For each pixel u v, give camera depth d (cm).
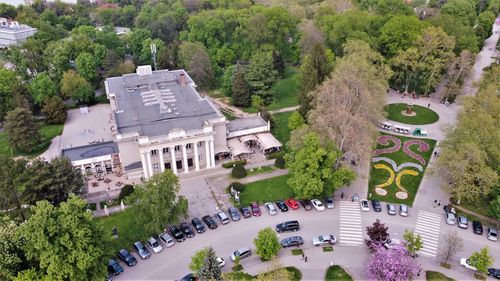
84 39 16262
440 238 8119
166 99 11356
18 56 15175
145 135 9656
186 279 7006
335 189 9588
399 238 8081
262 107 13288
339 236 8175
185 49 16100
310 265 7450
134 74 13200
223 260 7506
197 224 8331
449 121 12769
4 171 7881
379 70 12688
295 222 8306
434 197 9331
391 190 9569
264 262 7512
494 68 12056
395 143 11562
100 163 10250
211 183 9881
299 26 17075
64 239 6125
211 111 10725
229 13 18262
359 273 7269
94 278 6569
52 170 8506
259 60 14362
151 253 7794
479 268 6994
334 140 9350
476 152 8350
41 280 6097
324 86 9944
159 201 7694
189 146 10106
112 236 7550
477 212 8800
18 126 11112
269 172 10281
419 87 15050
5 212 8044
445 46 13850
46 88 13838
